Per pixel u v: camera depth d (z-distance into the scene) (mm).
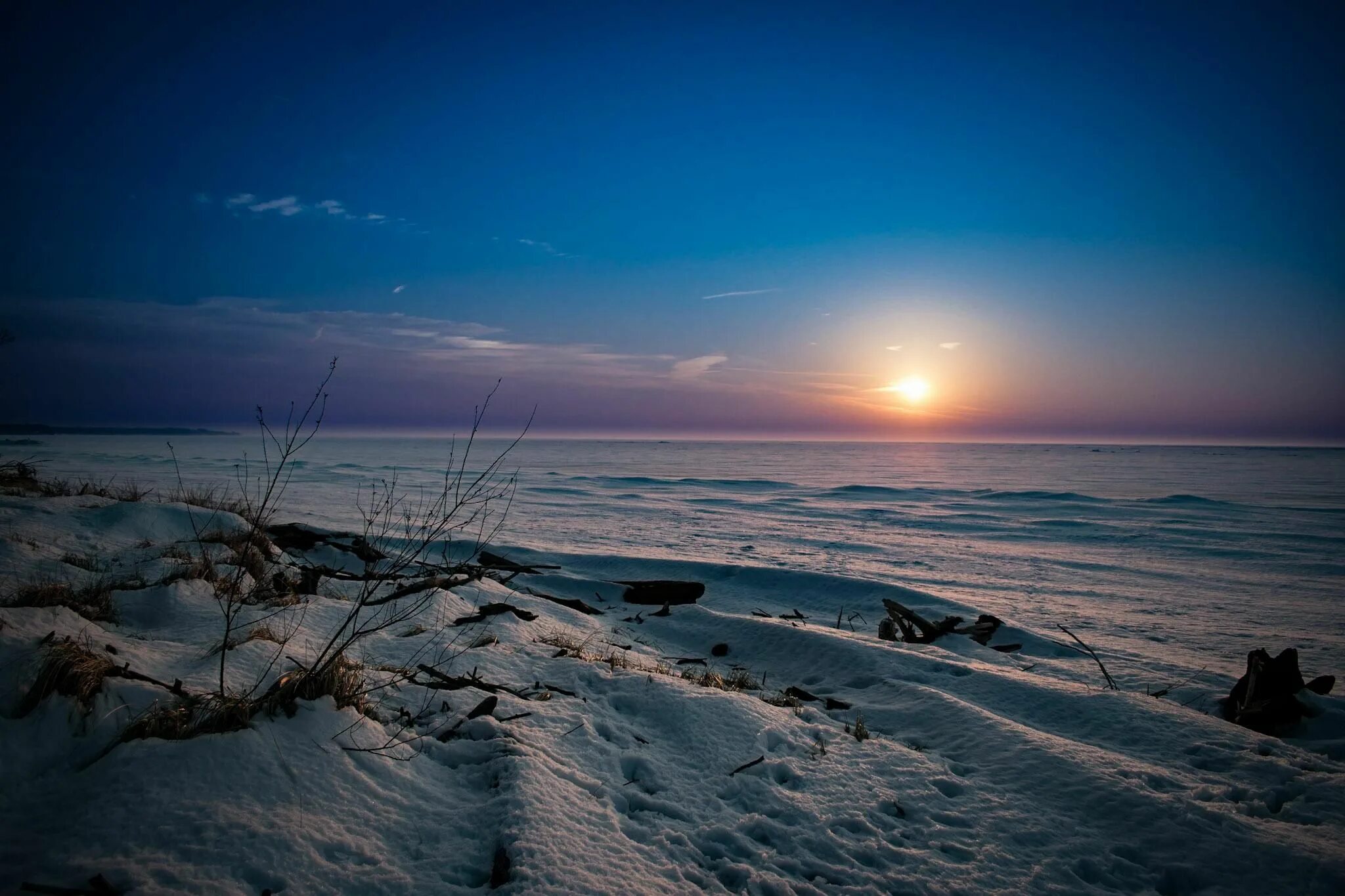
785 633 9508
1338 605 20031
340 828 2996
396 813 3230
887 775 4566
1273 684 7109
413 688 4801
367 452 178750
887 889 3338
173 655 4488
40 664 3395
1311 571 26312
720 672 8367
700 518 42219
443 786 3578
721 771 4344
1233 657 14008
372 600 7621
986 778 4719
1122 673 10336
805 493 65625
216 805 2883
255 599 6496
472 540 18891
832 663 8461
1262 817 4316
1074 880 3533
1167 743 5527
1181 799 4320
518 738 4176
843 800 4164
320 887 2648
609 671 6074
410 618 7262
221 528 9617
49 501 9219
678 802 3914
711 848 3486
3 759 2881
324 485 55656
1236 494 65625
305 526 14094
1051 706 6496
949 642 11258
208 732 3297
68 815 2703
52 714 3150
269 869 2646
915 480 91375
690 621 10922
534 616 8766
